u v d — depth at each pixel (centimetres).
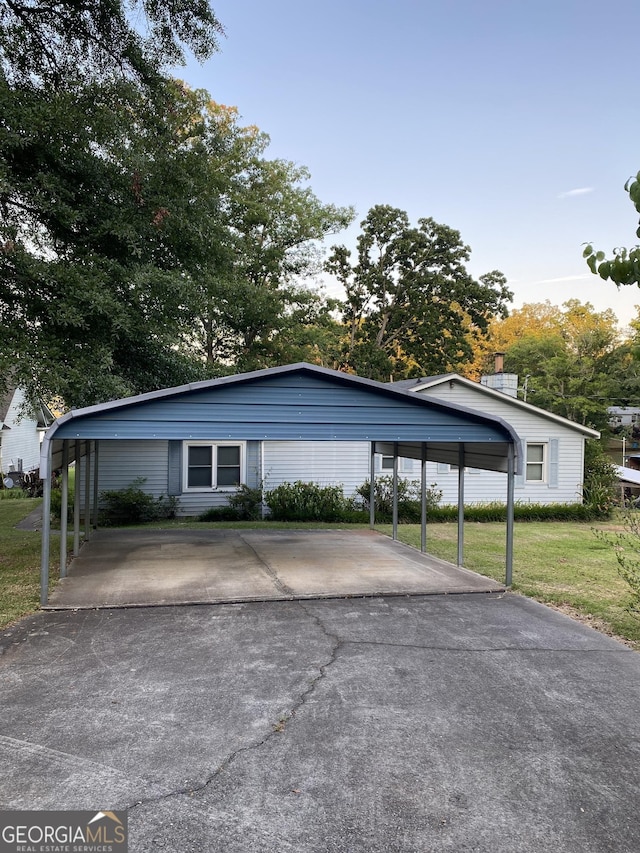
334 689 424
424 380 1730
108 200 1059
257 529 1259
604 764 329
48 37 1028
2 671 452
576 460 1720
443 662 482
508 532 757
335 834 265
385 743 348
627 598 689
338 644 521
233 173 2156
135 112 1101
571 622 598
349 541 1106
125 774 311
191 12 1027
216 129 1602
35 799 288
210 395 702
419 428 756
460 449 899
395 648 514
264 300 1881
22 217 1053
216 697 408
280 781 307
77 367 911
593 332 3438
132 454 1452
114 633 545
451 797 296
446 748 344
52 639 526
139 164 1024
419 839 262
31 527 1274
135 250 1007
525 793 300
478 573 834
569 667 474
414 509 1489
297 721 374
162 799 289
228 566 848
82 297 904
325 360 3133
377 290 3259
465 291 3139
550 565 907
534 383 3422
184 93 1415
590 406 3178
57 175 986
